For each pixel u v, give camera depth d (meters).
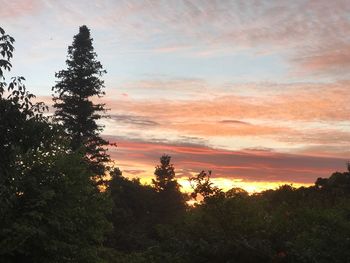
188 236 10.60
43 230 9.62
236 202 10.71
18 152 10.24
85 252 10.73
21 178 9.94
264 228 10.31
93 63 38.66
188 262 9.80
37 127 11.10
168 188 62.50
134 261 11.67
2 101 10.92
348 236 9.92
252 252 9.25
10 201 9.30
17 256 9.73
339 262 9.09
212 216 10.69
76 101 37.41
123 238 35.19
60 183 10.36
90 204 11.25
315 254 9.17
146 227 50.00
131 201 56.44
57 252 9.96
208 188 10.80
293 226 10.45
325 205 12.13
